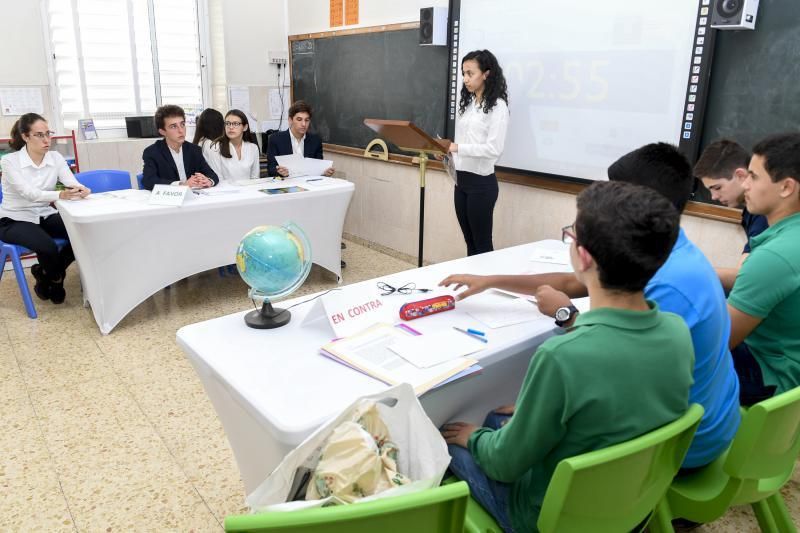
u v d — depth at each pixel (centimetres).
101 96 473
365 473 101
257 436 135
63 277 351
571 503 100
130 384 263
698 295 122
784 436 121
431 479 99
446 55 381
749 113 250
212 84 529
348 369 137
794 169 153
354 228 509
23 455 212
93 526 179
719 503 127
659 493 113
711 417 132
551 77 321
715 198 202
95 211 290
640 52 279
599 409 97
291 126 430
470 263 217
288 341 151
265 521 78
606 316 98
